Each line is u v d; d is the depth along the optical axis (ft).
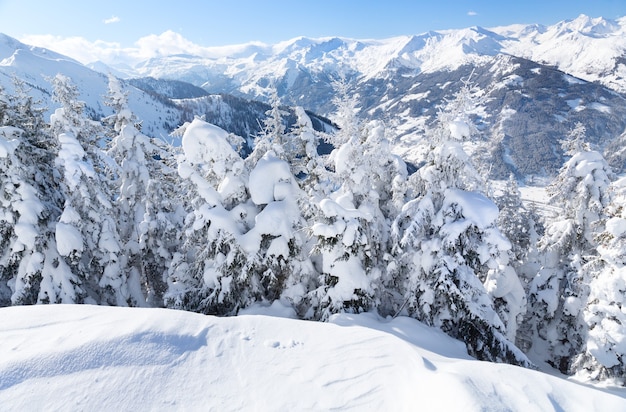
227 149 49.93
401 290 55.93
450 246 45.24
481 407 20.13
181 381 23.41
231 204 52.31
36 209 50.65
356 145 48.88
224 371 24.98
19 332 27.04
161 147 75.36
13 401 20.38
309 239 54.34
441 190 48.75
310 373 25.46
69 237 50.29
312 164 50.80
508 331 64.95
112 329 27.43
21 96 59.36
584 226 68.08
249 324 31.78
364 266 48.44
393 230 49.83
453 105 47.52
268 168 50.90
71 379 22.25
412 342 40.11
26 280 49.85
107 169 65.98
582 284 66.80
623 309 54.90
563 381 23.86
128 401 21.21
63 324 28.50
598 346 56.75
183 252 64.54
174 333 28.07
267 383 24.08
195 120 51.08
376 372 25.68
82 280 58.44
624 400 21.94
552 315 73.05
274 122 55.62
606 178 66.28
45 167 59.16
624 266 55.47
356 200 52.16
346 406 22.21
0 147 47.67
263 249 49.90
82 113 65.82
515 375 24.26
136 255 71.51
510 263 71.67
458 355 40.70
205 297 51.90
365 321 43.50
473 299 47.88
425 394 22.54
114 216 63.21
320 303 47.91
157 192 70.54
